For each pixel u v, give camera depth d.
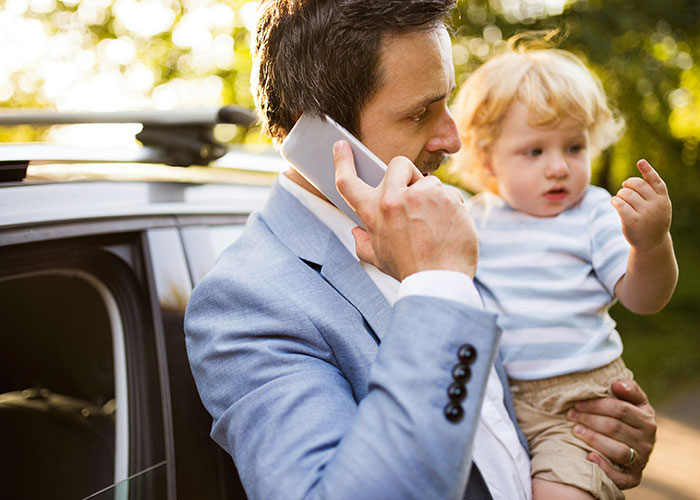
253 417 1.03
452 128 1.26
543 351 1.58
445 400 0.90
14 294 1.39
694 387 6.27
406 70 1.15
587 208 1.72
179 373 1.27
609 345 1.61
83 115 1.68
